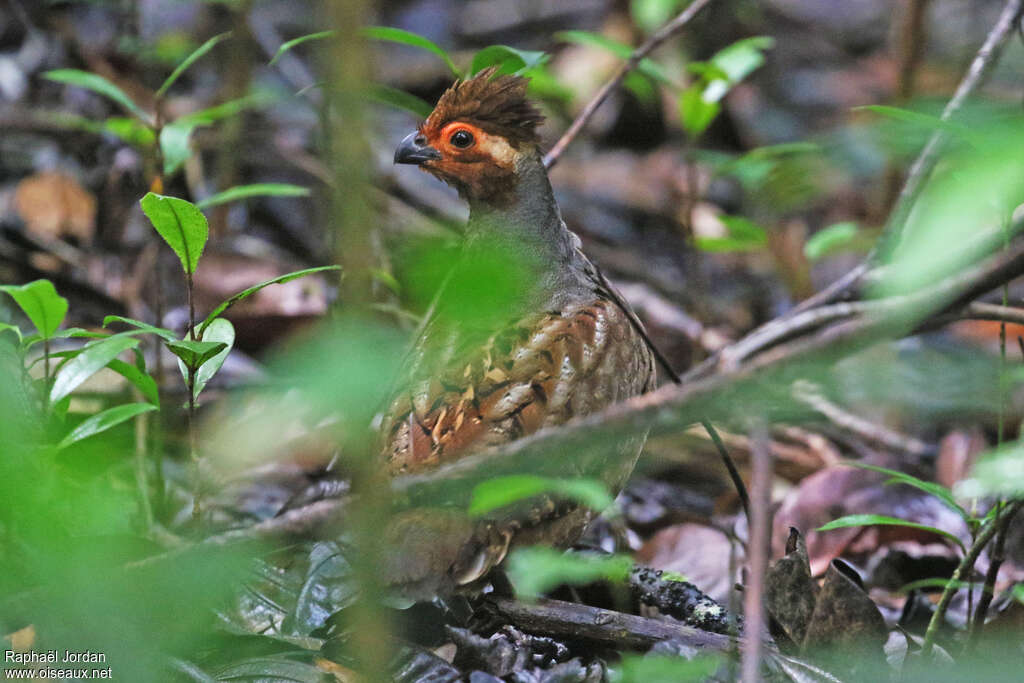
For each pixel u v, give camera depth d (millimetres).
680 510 10039
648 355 8281
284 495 9617
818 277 15289
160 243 10180
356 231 3850
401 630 7285
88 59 14023
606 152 17141
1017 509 6836
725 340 13695
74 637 5773
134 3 12844
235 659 6703
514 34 18984
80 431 6789
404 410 7301
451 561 6570
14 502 6430
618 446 7316
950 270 5633
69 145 14023
